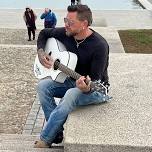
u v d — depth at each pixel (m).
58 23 23.14
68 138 4.85
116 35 19.41
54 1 32.84
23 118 9.04
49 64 5.60
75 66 5.46
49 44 5.72
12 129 8.48
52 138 5.34
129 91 6.45
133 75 7.44
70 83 5.68
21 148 5.39
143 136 4.91
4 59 13.89
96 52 5.36
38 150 5.22
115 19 24.94
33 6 30.91
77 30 5.32
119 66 8.11
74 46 5.49
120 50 16.78
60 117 5.27
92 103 5.70
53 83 5.66
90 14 5.33
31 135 7.42
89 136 4.89
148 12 27.50
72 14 5.27
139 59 8.76
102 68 5.35
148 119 5.36
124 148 4.73
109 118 5.35
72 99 5.31
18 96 10.46
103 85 5.45
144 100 6.05
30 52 14.81
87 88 5.14
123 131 5.02
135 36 19.25
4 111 9.47
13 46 15.53
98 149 4.76
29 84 11.41
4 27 21.83
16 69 12.84
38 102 10.02
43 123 8.73
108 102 5.86
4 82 11.57
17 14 26.36
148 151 4.72
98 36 5.45
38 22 23.59
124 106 5.76
